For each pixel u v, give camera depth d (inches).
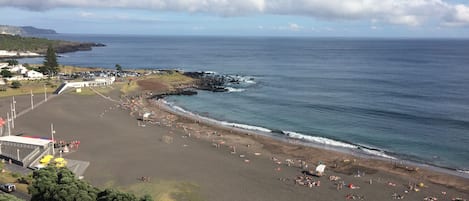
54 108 4488.2
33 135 3430.1
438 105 4985.2
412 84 6747.1
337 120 4291.3
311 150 3240.7
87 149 3080.7
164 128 3831.2
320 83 7037.4
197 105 5142.7
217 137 3580.2
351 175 2674.7
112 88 5871.1
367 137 3639.3
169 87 6417.3
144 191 2310.5
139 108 4746.6
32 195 1801.2
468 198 2329.0
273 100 5452.8
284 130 3922.2
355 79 7490.2
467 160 3038.9
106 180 2464.3
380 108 4827.8
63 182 1793.8
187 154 3036.4
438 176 2682.1
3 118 3976.4
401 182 2566.4
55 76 6776.6
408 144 3430.1
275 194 2321.6
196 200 2212.1
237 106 5083.7
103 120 4050.2
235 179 2544.3
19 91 5369.1
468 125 4008.4
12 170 2488.9
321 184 2495.1
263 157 3024.1
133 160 2856.8
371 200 2274.9
